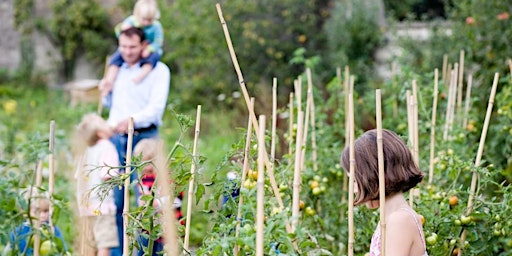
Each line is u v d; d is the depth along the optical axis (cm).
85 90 1261
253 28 1302
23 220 366
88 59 1814
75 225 482
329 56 1275
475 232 384
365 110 645
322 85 1223
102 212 515
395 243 312
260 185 263
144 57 614
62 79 1858
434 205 404
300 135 312
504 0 724
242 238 291
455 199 400
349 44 1231
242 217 323
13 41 1884
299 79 487
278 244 306
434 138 497
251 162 358
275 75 1299
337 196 500
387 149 318
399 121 601
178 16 1355
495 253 438
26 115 1282
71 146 645
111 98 643
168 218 301
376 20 1245
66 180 611
